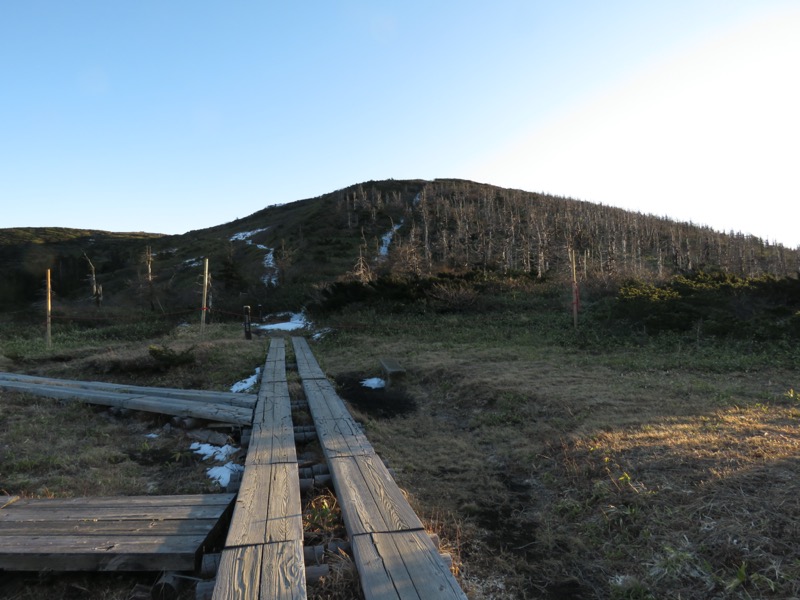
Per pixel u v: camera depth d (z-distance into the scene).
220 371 11.77
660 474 4.36
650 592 3.07
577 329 14.02
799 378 8.38
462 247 43.34
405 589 2.66
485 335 14.67
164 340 17.12
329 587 3.05
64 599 3.24
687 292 15.41
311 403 7.42
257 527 3.45
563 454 5.39
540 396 7.71
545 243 38.19
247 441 6.22
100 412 8.38
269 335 18.61
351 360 12.66
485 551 3.79
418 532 3.35
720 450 4.73
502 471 5.43
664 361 10.10
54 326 25.05
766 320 12.02
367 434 6.79
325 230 55.78
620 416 6.49
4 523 3.80
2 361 14.06
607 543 3.67
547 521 4.18
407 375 10.28
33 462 5.85
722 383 8.26
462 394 8.63
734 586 2.91
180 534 3.59
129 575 3.44
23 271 55.69
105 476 5.52
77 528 3.70
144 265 51.59
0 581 3.42
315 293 24.81
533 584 3.36
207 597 3.04
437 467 5.62
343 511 3.75
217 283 39.28
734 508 3.62
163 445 6.85
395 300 20.72
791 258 48.94
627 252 46.78
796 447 4.66
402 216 59.81
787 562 3.01
